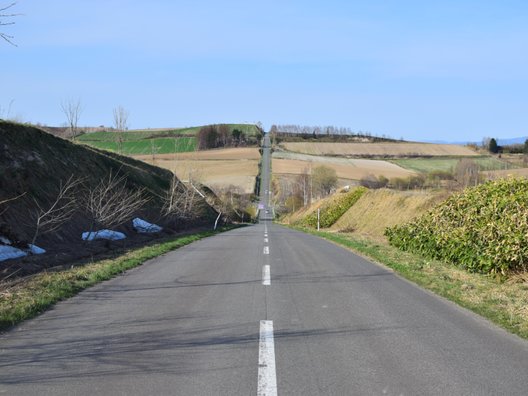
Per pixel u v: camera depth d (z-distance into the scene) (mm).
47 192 18141
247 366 5004
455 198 15859
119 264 12516
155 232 24609
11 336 6082
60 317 7082
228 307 7758
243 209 74188
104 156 28469
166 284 9930
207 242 21594
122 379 4633
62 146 23328
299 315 7227
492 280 10422
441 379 4641
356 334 6211
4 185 15891
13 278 10172
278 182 86750
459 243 12602
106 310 7539
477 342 5859
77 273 10859
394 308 7723
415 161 94812
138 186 29516
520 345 5742
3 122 19609
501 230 10953
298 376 4719
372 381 4586
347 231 34125
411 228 17359
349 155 108000
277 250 17359
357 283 10070
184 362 5125
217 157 103188
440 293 8922
